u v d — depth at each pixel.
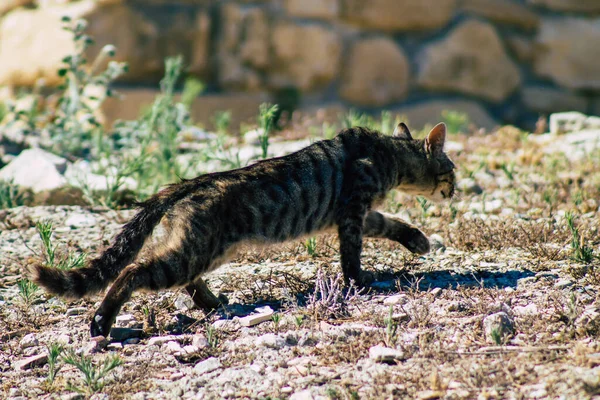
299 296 9.52
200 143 18.73
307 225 9.68
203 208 8.69
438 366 7.13
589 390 6.27
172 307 9.41
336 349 7.64
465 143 19.56
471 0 30.62
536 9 31.14
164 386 7.20
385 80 29.72
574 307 7.91
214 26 28.67
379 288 9.69
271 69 28.94
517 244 11.13
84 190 14.32
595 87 31.48
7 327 8.86
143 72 27.58
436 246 11.23
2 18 29.48
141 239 8.72
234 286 9.94
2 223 13.27
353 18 29.16
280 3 28.86
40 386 7.34
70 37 26.91
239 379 7.20
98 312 8.27
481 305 8.45
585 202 13.38
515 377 6.73
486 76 30.86
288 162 9.70
